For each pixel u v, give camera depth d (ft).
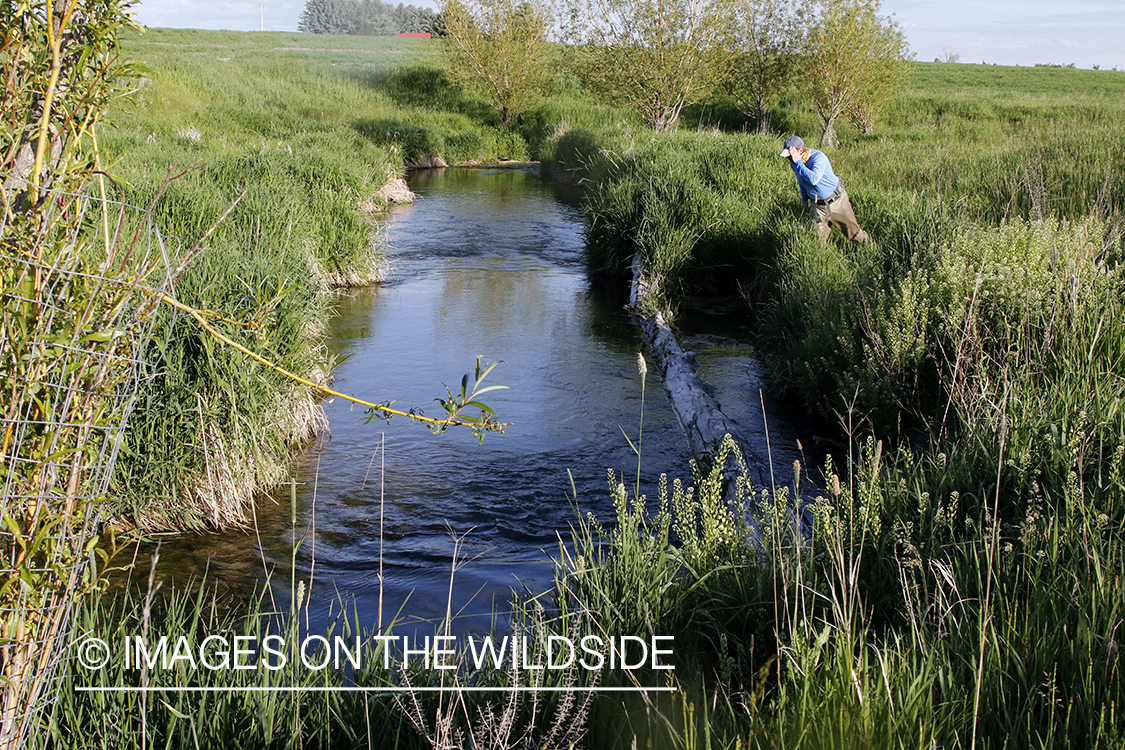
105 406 6.97
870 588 10.50
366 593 13.39
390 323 30.42
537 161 92.68
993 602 9.27
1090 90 136.05
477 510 16.42
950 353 18.08
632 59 78.13
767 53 88.22
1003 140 58.70
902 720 7.28
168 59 115.34
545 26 101.86
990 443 12.60
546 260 42.14
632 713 8.79
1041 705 7.63
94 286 6.79
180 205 29.17
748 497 15.01
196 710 8.25
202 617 12.40
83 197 6.72
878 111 84.94
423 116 95.91
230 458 16.15
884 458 16.84
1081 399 13.38
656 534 14.56
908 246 25.08
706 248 34.81
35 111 6.56
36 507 6.59
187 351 16.37
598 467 18.44
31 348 6.37
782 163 45.91
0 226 6.09
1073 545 9.84
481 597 13.25
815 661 8.14
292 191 37.91
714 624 10.51
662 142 55.36
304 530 15.55
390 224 50.29
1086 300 16.33
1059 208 30.09
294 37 241.35
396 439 19.80
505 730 7.64
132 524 15.43
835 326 21.24
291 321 18.84
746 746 7.63
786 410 21.75
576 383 24.11
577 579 11.42
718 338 28.60
